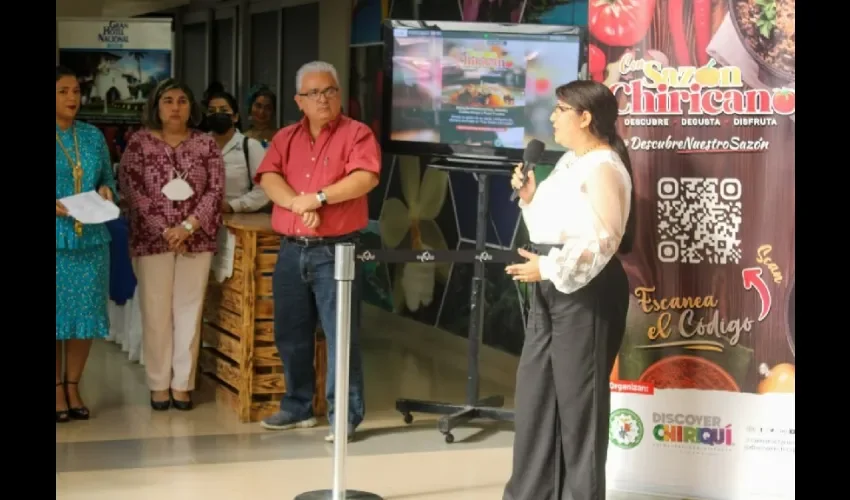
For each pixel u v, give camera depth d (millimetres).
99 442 5664
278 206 5758
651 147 4602
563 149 5766
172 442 5684
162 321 6324
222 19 12086
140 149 6234
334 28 9852
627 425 4703
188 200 6238
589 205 4109
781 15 4516
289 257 5723
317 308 5895
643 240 4629
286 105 10938
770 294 4582
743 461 4621
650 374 4668
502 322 7680
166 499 4723
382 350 8500
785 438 4590
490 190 7859
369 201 9812
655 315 4641
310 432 5926
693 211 4598
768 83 4531
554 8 6922
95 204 5828
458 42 5805
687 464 4664
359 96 9469
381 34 9008
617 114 4336
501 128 5805
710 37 4543
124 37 7719
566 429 4254
